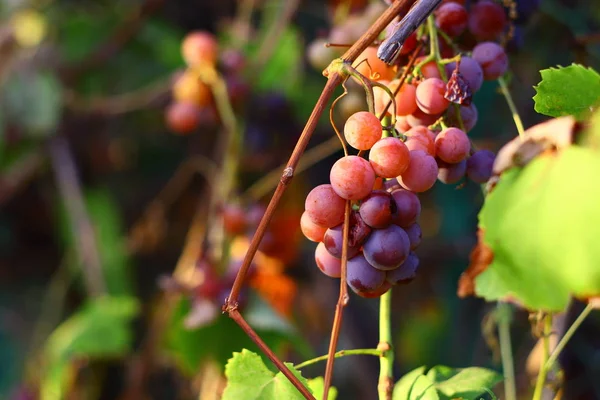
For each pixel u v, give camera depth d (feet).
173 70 4.58
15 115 4.57
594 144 2.14
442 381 2.58
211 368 3.43
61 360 3.91
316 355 4.41
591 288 2.10
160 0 4.53
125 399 3.95
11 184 4.63
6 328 4.64
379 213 2.31
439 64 2.51
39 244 5.04
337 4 3.37
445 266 4.39
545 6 3.36
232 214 3.52
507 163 2.22
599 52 3.31
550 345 2.84
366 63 2.56
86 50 4.58
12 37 4.61
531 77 3.53
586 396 3.28
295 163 2.36
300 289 4.28
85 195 4.65
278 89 4.04
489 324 3.05
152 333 3.96
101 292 4.40
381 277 2.37
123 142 4.72
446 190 4.21
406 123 2.54
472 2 2.67
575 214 2.11
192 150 4.59
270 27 4.21
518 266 2.17
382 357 2.52
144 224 4.53
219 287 3.38
